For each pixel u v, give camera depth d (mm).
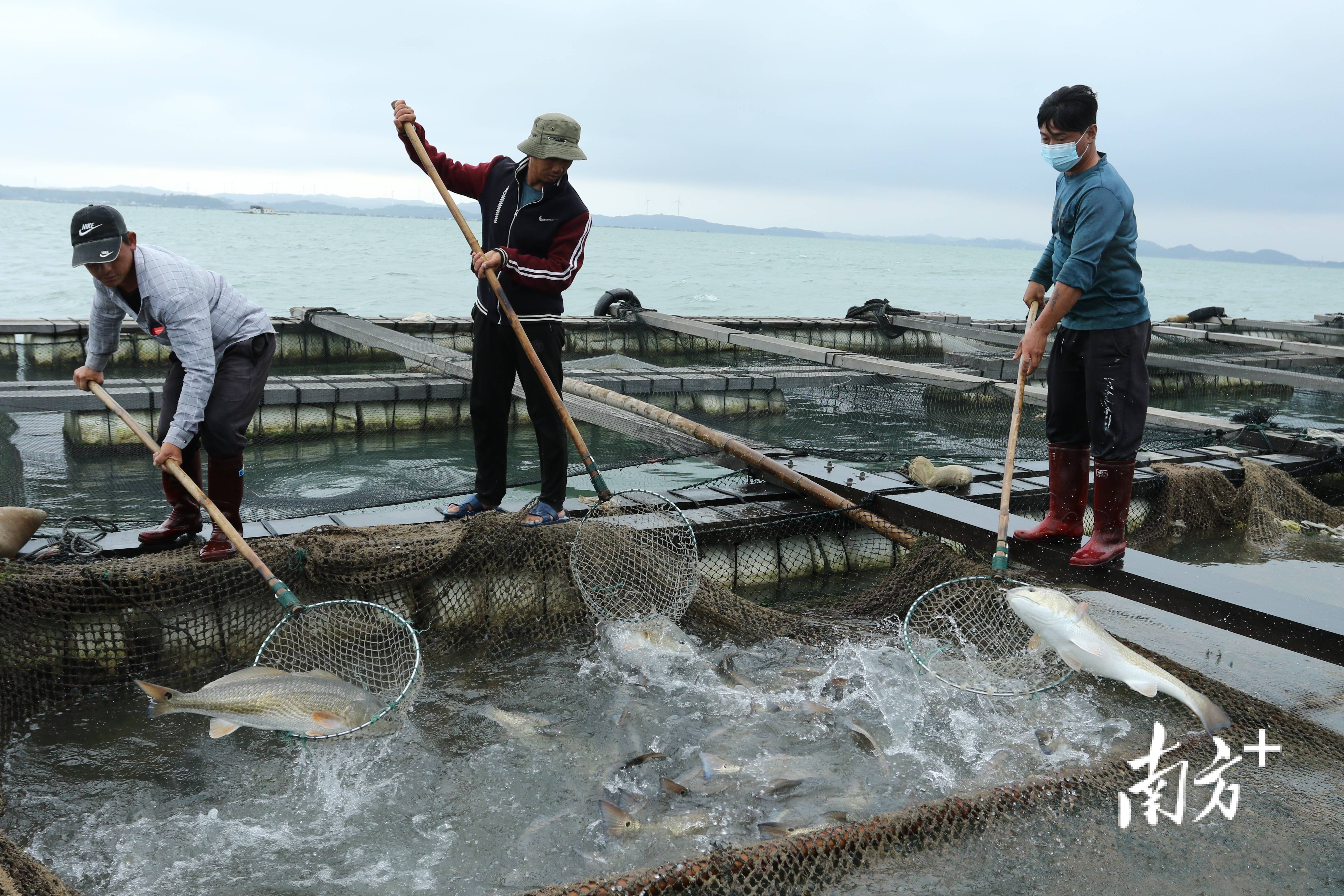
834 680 4289
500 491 5535
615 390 11203
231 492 4617
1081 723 4047
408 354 12102
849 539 6227
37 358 13758
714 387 11820
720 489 6504
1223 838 3227
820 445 10742
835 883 2896
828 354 13609
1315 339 23484
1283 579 6535
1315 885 3002
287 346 15438
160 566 4273
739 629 4945
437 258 58531
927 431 11883
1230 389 17766
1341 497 8984
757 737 3898
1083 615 3627
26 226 86000
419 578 4676
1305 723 3982
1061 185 4809
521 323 5086
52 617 4051
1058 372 5059
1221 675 4551
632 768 3617
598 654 4719
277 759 3643
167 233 84438
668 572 5020
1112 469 4754
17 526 4414
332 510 6566
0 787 3336
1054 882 2980
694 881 2758
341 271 42938
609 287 42281
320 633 4203
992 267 134375
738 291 44469
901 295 49531
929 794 3494
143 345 14391
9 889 2385
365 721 3482
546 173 4871
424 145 5062
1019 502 6840
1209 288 89938
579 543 4961
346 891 2861
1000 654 4582
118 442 9328
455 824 3236
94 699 4098
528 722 3938
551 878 2951
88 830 3148
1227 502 7855
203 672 4398
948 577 5012
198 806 3318
